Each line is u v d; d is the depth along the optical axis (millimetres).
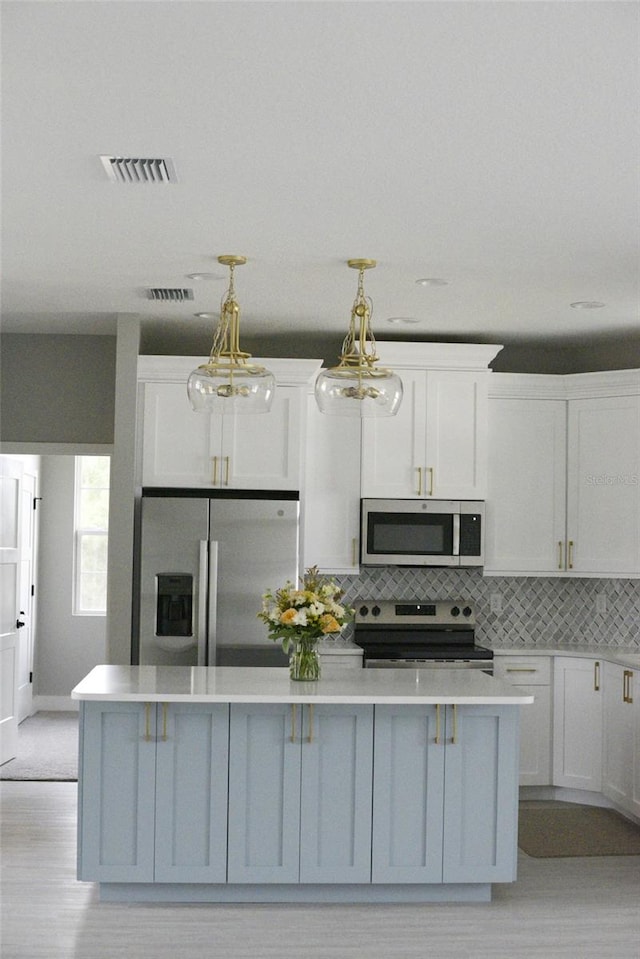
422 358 6770
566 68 2863
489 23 2615
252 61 2844
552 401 6902
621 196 3971
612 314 6133
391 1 2514
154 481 6500
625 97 3053
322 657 6539
